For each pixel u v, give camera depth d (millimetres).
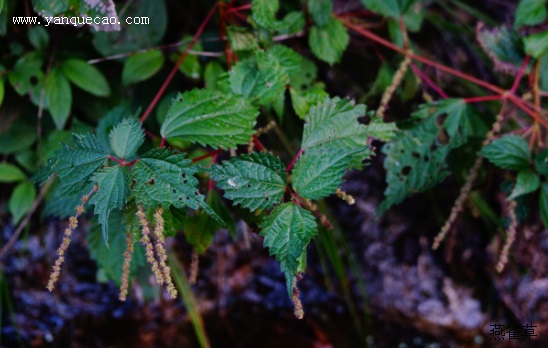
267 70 1148
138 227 1073
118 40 1315
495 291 1798
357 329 1714
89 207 1218
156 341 1613
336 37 1271
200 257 1729
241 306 1728
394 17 1312
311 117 1116
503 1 1696
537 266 1603
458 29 1536
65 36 1338
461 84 1594
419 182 1251
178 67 1275
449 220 1261
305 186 1066
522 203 1220
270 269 1791
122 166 1045
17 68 1294
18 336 1520
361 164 1134
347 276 1806
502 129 1472
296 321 1715
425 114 1252
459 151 1289
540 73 1300
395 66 1365
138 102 1354
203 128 1094
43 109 1359
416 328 1764
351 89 1587
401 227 1876
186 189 1032
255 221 1125
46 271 1614
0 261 1539
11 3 1297
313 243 1530
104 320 1626
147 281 1553
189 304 1428
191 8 1488
